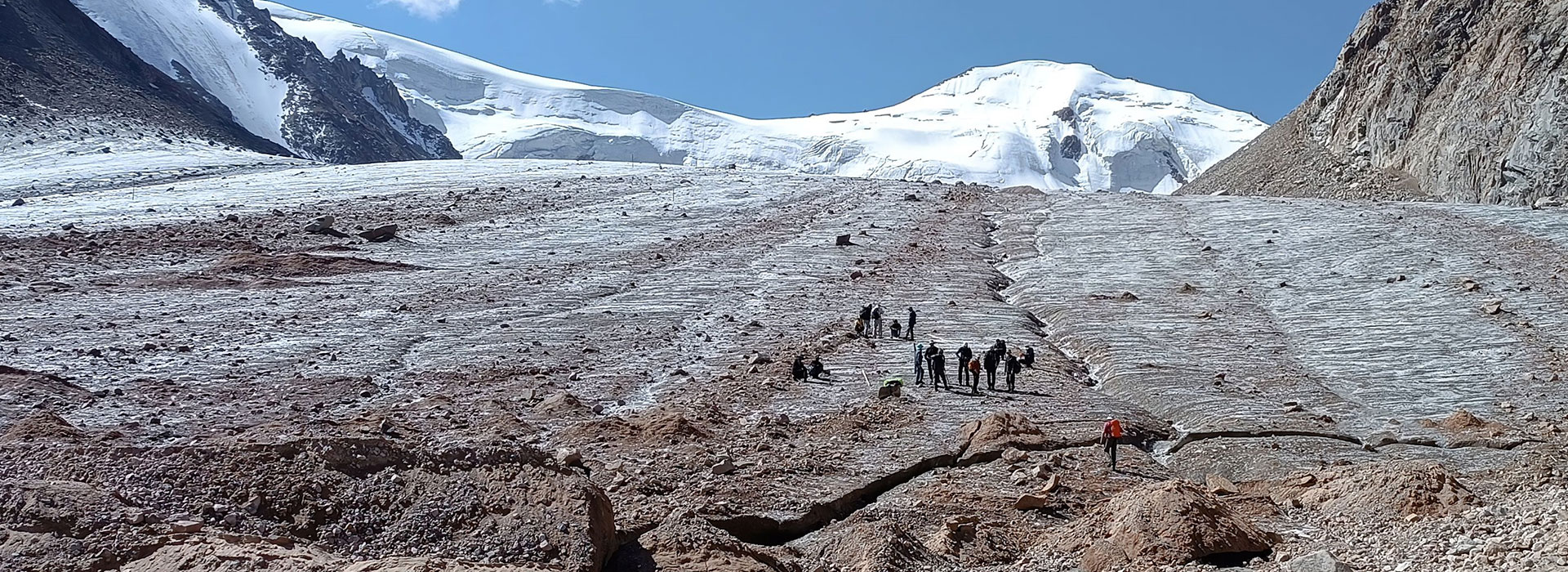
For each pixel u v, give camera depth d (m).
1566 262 47.78
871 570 16.31
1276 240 57.00
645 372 32.44
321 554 13.52
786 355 34.78
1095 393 30.45
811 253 57.53
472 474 15.62
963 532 18.09
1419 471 19.33
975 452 23.70
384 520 14.74
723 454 22.48
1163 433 26.47
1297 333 38.31
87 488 14.04
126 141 119.38
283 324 38.22
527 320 40.25
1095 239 61.00
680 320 41.00
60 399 25.64
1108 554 16.89
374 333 37.06
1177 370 32.59
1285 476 22.02
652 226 67.00
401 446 16.05
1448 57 93.50
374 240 59.88
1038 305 44.75
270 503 14.56
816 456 23.14
